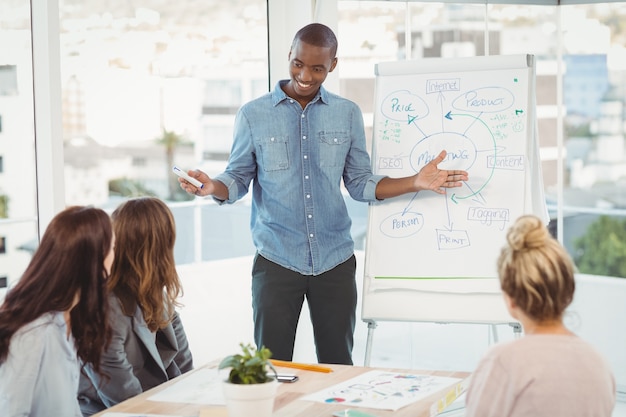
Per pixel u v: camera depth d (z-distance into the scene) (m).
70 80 3.29
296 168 3.06
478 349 4.00
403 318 3.18
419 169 3.20
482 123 3.17
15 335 1.90
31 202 3.19
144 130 3.55
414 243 3.19
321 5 3.82
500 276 1.72
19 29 3.10
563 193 4.09
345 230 3.12
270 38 3.96
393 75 3.33
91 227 1.94
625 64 3.96
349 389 2.00
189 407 1.89
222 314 3.82
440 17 3.87
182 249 3.71
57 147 3.18
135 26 3.49
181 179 2.82
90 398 2.37
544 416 1.62
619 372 4.02
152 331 2.37
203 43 3.74
